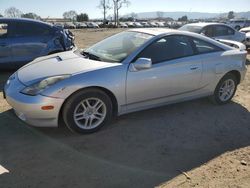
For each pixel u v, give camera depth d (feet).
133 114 17.07
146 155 12.88
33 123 13.64
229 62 18.58
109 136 14.46
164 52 16.25
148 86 15.55
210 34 38.22
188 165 12.19
